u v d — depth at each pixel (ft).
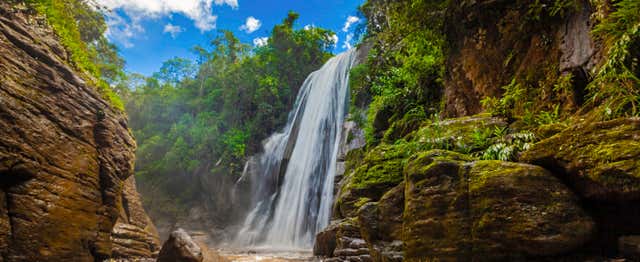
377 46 40.42
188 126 93.71
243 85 94.73
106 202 22.26
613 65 10.48
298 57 97.60
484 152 13.04
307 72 97.45
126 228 28.09
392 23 28.58
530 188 8.18
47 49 19.60
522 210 8.08
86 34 49.98
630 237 6.98
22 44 17.80
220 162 82.17
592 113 11.38
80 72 23.85
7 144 15.49
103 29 52.60
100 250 21.03
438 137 16.20
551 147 8.48
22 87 16.92
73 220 18.80
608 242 7.42
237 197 77.87
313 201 60.39
